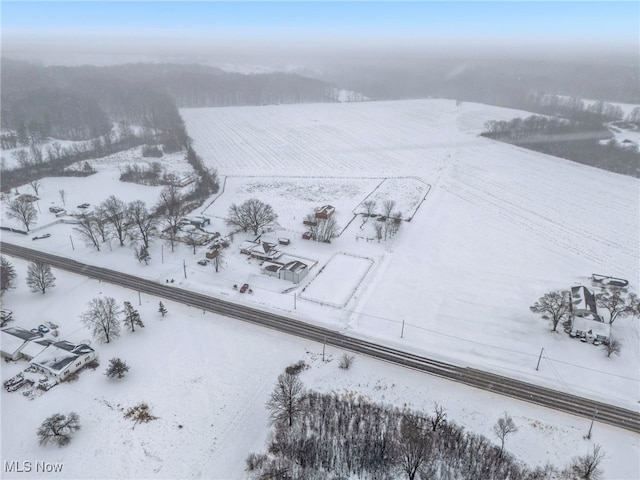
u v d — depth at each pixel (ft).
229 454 192.24
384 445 191.62
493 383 232.12
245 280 322.55
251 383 229.66
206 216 437.17
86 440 196.13
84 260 346.54
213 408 214.48
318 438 196.85
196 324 273.54
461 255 364.17
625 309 272.92
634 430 205.98
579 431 204.74
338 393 223.51
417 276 331.36
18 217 390.42
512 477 178.60
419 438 191.01
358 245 380.17
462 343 261.44
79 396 218.59
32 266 299.58
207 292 306.55
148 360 243.19
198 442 197.16
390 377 234.99
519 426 206.28
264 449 194.18
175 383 228.02
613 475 183.52
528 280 327.26
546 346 259.19
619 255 368.07
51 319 275.18
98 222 366.84
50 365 229.45
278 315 283.38
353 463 185.88
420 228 414.00
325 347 255.91
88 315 265.13
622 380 235.20
